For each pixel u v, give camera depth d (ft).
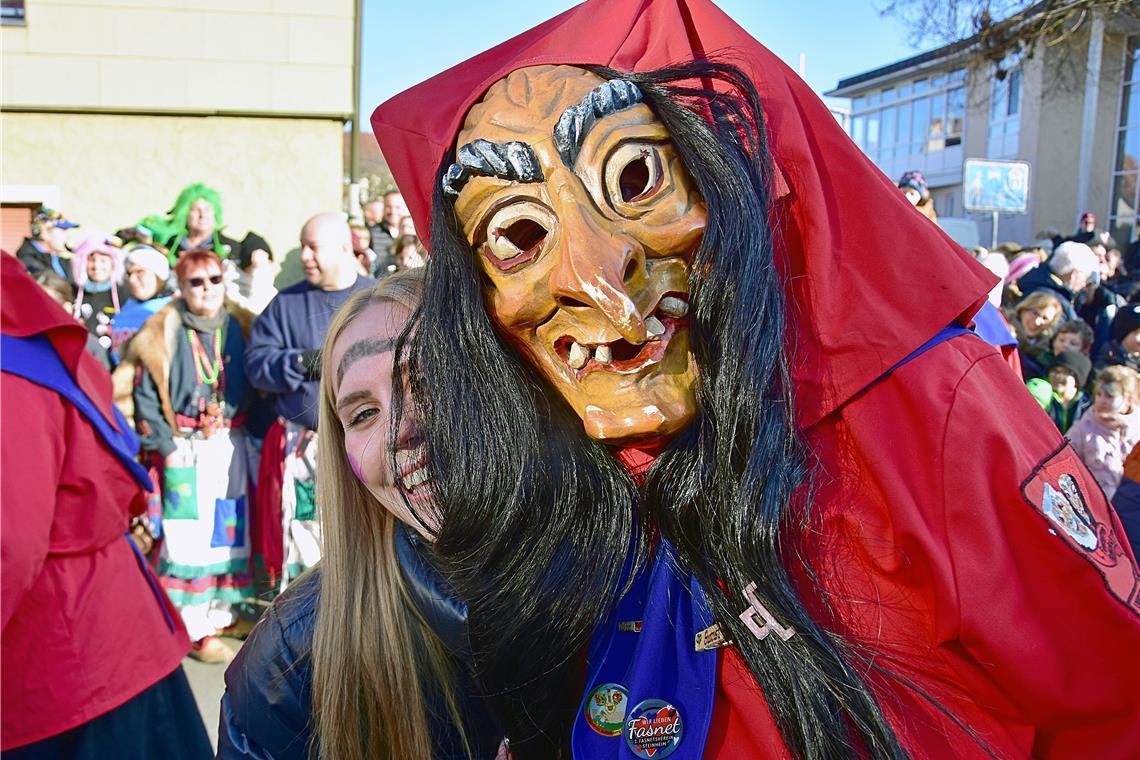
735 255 1.95
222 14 13.43
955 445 1.95
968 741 2.00
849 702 1.89
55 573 3.89
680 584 2.11
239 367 7.39
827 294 2.10
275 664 2.54
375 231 11.75
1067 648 1.91
